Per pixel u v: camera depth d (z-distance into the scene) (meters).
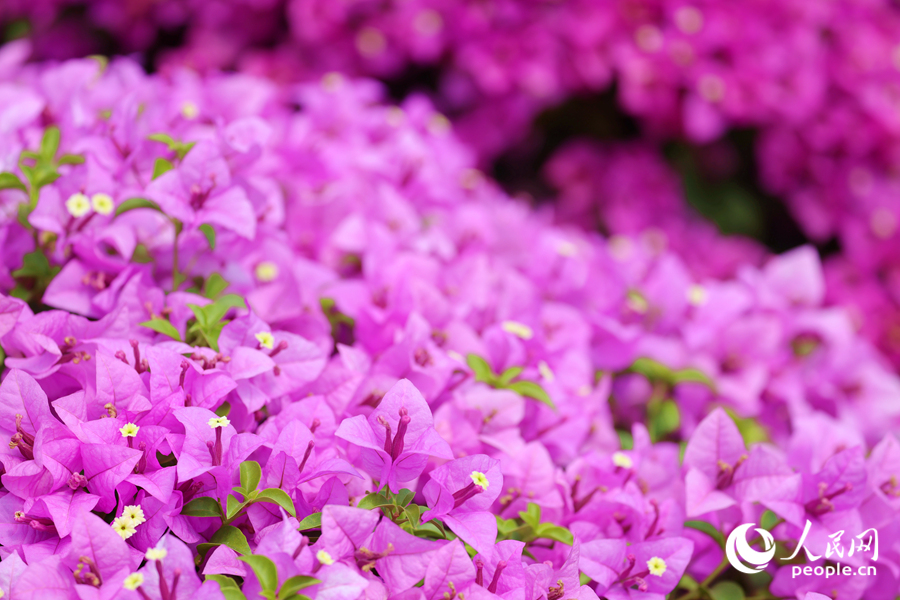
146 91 0.99
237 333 0.83
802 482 0.85
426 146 1.07
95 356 0.82
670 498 0.87
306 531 0.81
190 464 0.79
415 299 0.91
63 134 0.93
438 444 0.80
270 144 0.98
